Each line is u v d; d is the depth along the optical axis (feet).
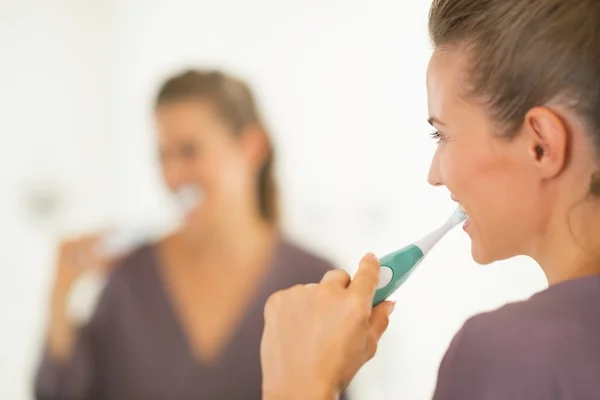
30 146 4.47
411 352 3.79
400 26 3.91
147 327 4.04
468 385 1.14
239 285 4.03
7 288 4.43
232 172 4.10
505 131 1.23
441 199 3.76
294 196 4.16
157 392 3.99
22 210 4.46
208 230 4.08
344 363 1.38
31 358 4.39
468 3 1.28
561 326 1.11
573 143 1.17
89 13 4.63
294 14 4.22
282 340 1.42
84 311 4.22
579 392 1.07
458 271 3.60
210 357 3.99
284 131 4.21
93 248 4.16
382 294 1.52
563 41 1.16
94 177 4.68
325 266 4.05
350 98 4.06
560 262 1.23
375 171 3.99
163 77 4.52
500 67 1.22
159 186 4.44
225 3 4.40
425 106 3.83
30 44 4.47
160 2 4.55
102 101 4.64
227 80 4.12
